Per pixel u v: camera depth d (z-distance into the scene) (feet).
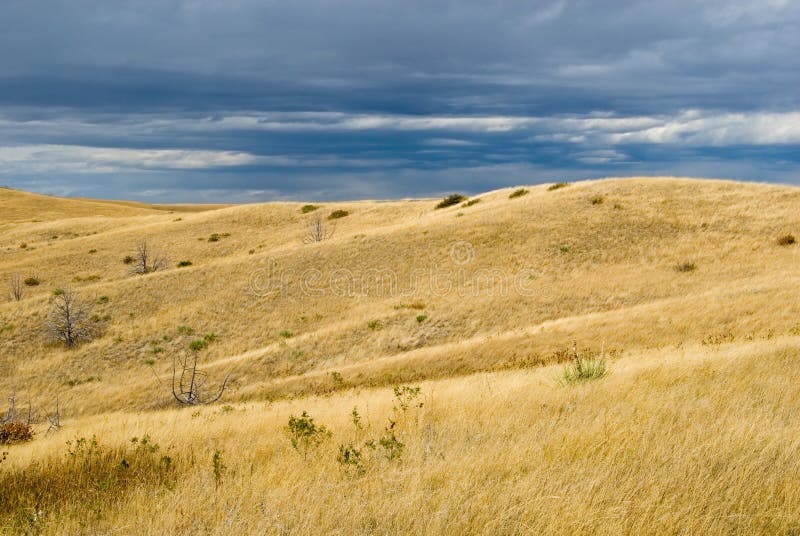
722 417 20.33
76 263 207.00
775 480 14.76
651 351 62.28
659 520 13.00
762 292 90.74
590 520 13.01
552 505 13.94
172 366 106.52
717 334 73.46
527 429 21.79
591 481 15.23
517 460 17.80
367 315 116.26
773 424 19.48
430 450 20.36
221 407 58.08
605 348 75.72
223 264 157.79
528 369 62.34
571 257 132.05
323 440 24.53
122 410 89.66
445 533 13.26
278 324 120.57
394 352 98.89
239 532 14.25
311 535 13.65
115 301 137.49
